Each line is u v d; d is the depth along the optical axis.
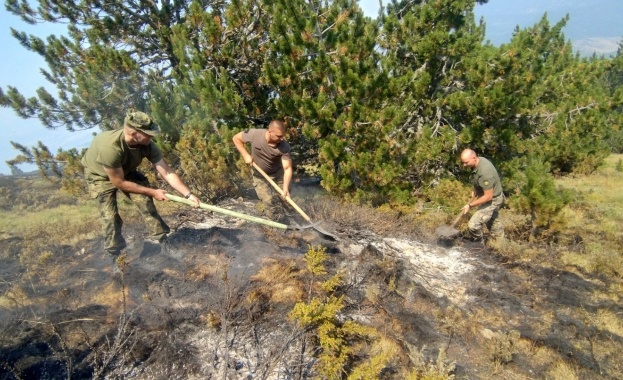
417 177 7.77
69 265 4.50
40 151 8.32
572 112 11.26
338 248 4.83
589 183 11.27
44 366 2.97
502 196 5.33
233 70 7.66
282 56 7.19
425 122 8.83
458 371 3.21
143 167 6.88
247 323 3.45
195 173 6.77
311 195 7.19
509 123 8.66
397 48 8.85
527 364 3.36
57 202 8.49
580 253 5.45
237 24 7.34
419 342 3.48
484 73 8.03
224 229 5.15
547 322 3.88
